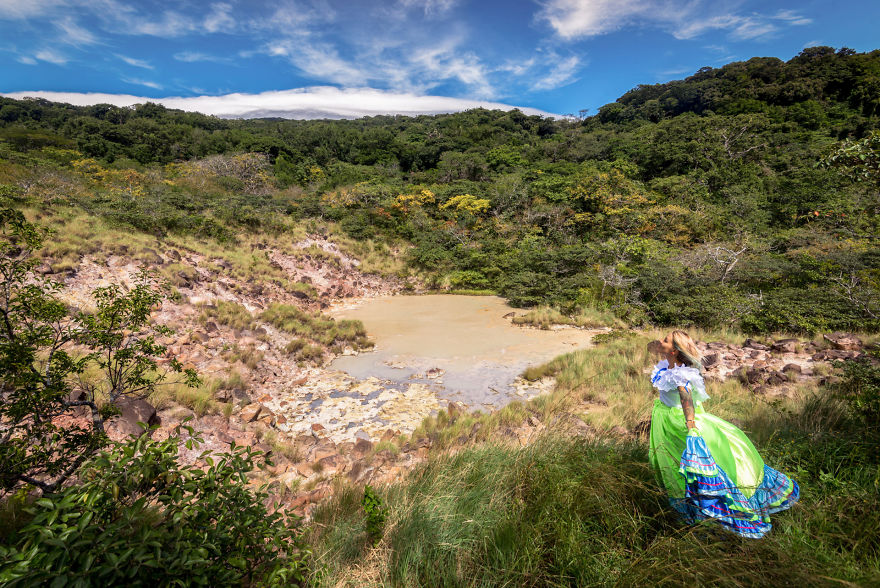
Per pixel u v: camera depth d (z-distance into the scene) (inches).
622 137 2258.9
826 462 123.0
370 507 114.0
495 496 124.0
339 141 2773.1
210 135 2768.2
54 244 396.2
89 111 4057.6
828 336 371.9
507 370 371.2
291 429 264.2
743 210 1102.4
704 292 559.5
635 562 86.1
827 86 2714.1
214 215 724.7
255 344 375.9
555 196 1068.5
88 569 63.4
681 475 102.5
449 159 1893.5
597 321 528.4
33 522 69.0
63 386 127.1
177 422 225.8
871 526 90.8
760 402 229.1
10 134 1887.3
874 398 159.5
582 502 108.4
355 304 645.9
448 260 835.4
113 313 149.3
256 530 90.3
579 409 267.6
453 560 102.0
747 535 92.0
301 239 756.0
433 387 334.3
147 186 1044.5
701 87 3267.7
